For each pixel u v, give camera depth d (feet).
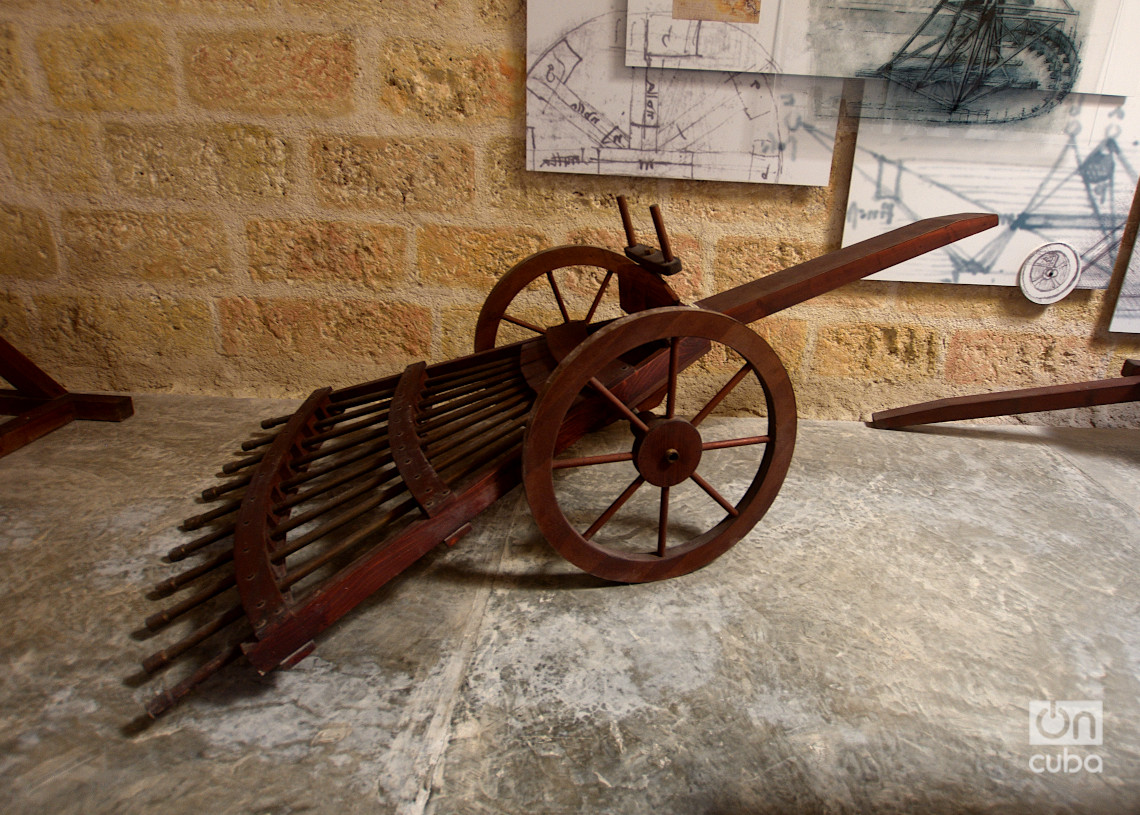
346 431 5.05
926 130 5.69
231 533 4.05
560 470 5.70
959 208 5.94
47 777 2.93
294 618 3.33
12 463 5.51
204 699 3.36
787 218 6.13
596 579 4.34
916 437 6.49
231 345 6.71
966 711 3.37
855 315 6.47
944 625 3.96
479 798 2.88
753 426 6.61
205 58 5.74
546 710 3.32
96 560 4.37
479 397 5.09
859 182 5.88
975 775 3.03
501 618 3.96
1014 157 5.76
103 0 5.57
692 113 5.70
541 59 5.55
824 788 2.96
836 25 5.36
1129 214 5.94
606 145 5.82
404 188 6.12
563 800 2.88
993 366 6.63
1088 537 4.89
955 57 5.43
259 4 5.58
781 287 4.33
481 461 4.36
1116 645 3.84
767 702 3.40
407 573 4.36
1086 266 6.10
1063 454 6.18
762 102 5.64
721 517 5.03
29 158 6.04
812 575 4.40
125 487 5.23
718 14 5.35
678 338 3.72
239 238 6.30
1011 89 5.53
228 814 2.78
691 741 3.17
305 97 5.85
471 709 3.32
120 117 5.92
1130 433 6.66
